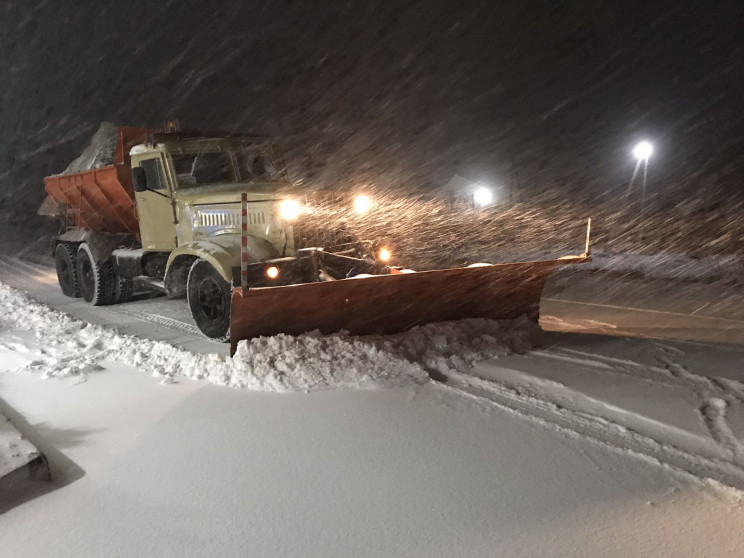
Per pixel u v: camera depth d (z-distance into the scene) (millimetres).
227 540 2592
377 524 2686
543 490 2947
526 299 6188
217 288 6000
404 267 6590
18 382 4758
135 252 7715
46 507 2893
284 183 7359
